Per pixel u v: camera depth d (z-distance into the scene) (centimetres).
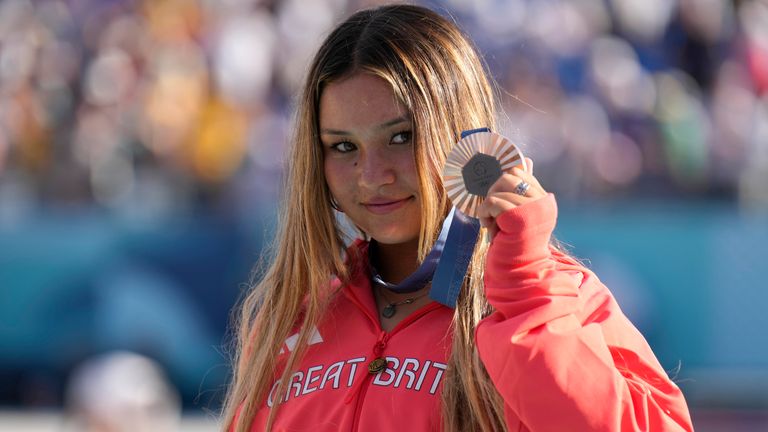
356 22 740
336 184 735
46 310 2192
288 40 2791
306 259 771
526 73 2625
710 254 2161
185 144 2586
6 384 2188
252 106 2666
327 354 751
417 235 749
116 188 2533
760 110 2730
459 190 667
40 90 2730
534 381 616
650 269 2162
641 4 2825
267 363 771
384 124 704
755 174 2573
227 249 2194
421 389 695
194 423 2102
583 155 2536
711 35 2820
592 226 2183
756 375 2144
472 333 690
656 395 651
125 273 2192
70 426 1412
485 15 2661
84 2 2875
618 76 2714
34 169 2562
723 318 2152
